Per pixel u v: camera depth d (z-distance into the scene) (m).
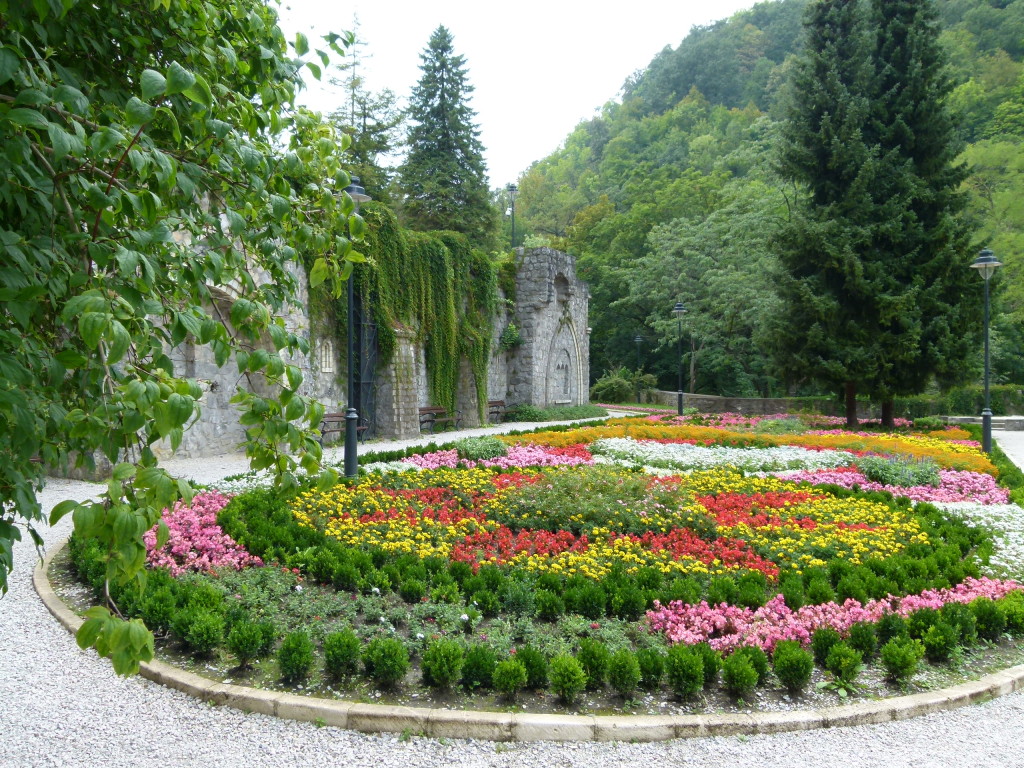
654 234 43.03
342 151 3.12
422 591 5.85
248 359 2.29
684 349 45.66
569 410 29.55
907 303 21.28
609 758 3.86
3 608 5.89
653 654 4.64
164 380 1.90
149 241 1.98
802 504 9.42
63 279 2.04
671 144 68.00
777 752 3.95
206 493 9.12
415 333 20.64
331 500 8.74
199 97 1.81
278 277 2.99
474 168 39.41
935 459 13.64
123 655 1.77
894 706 4.40
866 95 23.31
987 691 4.69
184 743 3.90
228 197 2.76
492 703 4.36
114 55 2.48
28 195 2.09
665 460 14.07
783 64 66.38
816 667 4.95
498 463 13.36
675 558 6.96
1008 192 36.06
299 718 4.18
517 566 6.69
